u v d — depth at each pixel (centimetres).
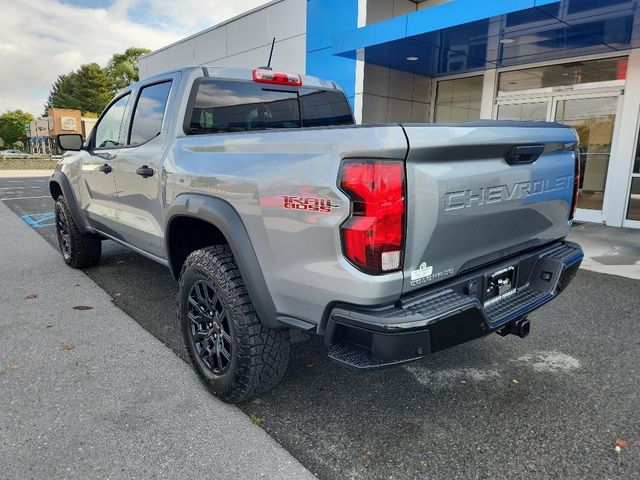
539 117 949
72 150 446
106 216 424
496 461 224
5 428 243
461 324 206
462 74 1082
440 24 737
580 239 726
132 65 7719
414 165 191
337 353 203
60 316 398
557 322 393
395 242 189
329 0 1082
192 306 286
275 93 368
